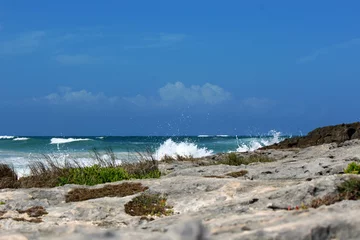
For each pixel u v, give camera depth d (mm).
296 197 10992
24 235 8820
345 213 7875
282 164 21688
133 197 14633
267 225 7965
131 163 26547
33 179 21672
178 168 25344
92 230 8719
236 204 11391
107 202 14422
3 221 12430
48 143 67562
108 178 20969
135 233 8227
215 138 84000
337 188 10883
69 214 13398
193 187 15352
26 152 51812
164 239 6438
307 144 40625
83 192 16297
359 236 6988
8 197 15703
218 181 15805
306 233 7090
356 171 17234
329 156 24078
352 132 39812
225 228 8016
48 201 15609
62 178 20969
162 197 14617
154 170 23969
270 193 11812
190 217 10656
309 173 18391
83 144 65125
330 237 7070
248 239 7023
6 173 22641
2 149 58438
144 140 82688
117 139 90125
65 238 7254
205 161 29391
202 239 6363
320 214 8094
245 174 19297
